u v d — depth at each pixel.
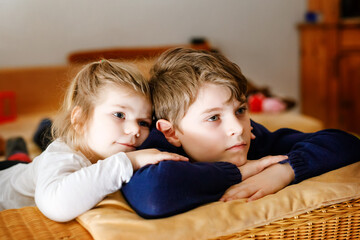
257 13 3.43
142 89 0.89
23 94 2.54
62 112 1.01
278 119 2.26
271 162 0.87
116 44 2.98
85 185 0.72
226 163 0.84
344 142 0.91
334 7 3.21
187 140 0.88
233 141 0.85
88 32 2.87
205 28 3.28
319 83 3.46
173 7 3.14
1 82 2.47
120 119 0.88
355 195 0.79
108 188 0.74
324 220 0.76
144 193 0.71
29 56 2.69
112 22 2.94
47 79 2.60
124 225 0.68
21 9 2.62
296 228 0.75
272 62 3.57
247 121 0.89
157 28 3.11
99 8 2.88
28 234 0.71
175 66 0.88
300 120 2.26
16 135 2.09
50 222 0.75
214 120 0.85
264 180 0.83
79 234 0.71
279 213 0.74
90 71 0.93
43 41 2.72
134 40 3.05
